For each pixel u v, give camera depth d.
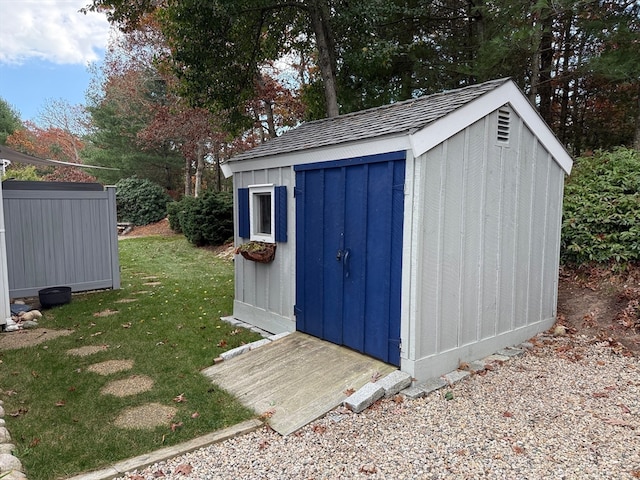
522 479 2.35
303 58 13.86
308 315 4.70
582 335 4.72
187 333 5.19
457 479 2.38
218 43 8.63
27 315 5.82
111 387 3.64
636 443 2.68
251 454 2.68
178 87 10.25
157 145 20.34
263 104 14.33
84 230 7.54
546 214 4.72
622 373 3.78
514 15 8.03
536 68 8.80
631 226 5.58
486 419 3.03
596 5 7.95
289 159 4.81
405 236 3.54
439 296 3.69
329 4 8.90
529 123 4.32
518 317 4.55
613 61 7.10
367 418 3.09
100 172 22.19
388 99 10.39
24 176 21.22
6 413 3.15
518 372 3.86
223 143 17.00
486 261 4.11
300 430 2.96
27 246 7.04
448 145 3.62
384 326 3.80
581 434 2.80
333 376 3.68
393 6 8.82
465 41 10.21
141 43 15.77
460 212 3.79
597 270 5.80
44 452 2.64
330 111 9.12
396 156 3.56
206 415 3.14
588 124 10.95
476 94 3.79
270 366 3.98
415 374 3.57
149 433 2.88
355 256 4.06
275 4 8.91
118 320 5.78
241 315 5.83
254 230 5.51
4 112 28.48
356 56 9.02
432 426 2.95
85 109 23.36
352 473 2.46
